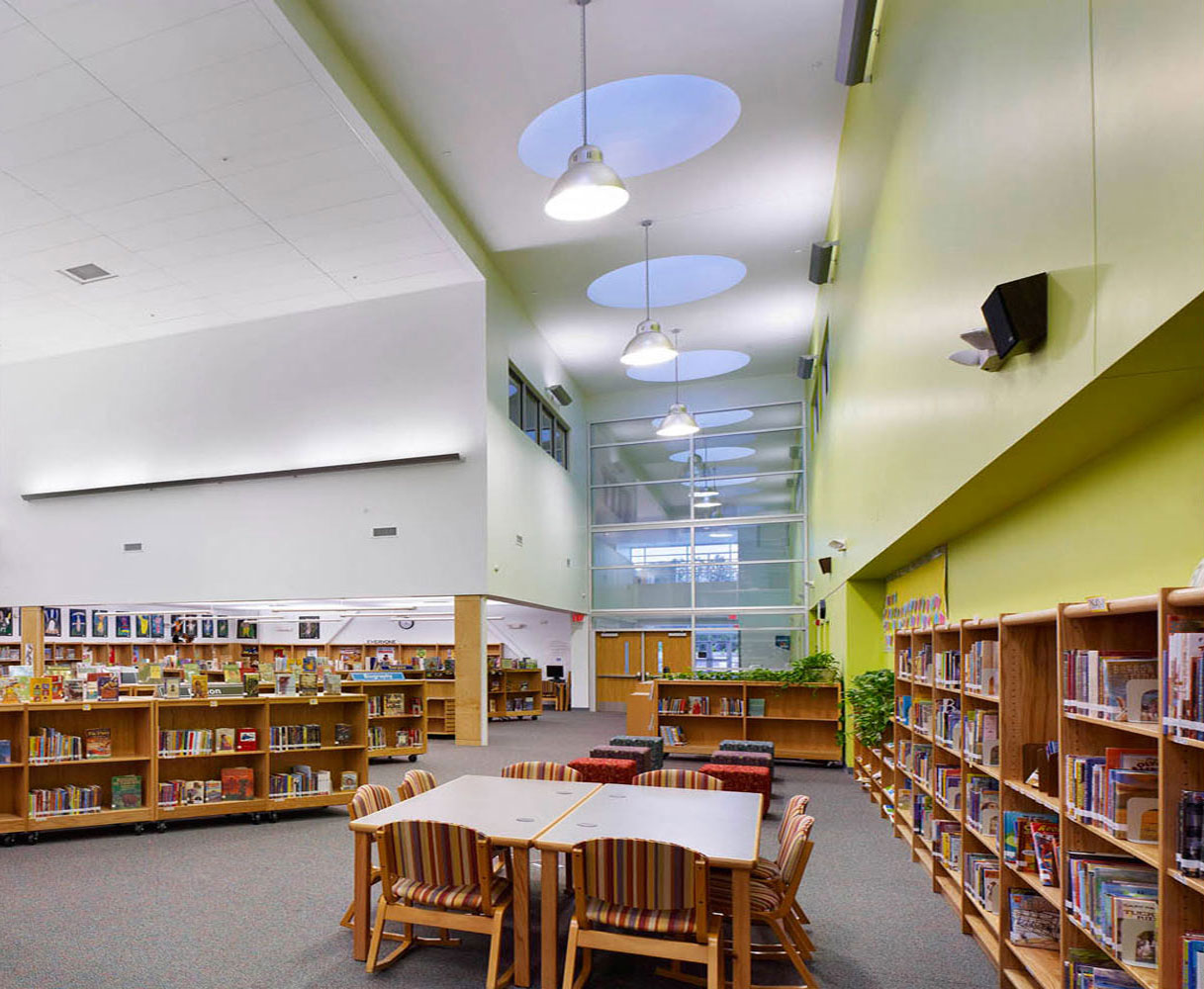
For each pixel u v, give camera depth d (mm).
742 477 18203
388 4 6875
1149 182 1970
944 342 4094
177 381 13477
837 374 9961
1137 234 2035
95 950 4059
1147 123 1973
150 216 9523
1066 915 2840
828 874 5480
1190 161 1771
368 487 12344
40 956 3984
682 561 18406
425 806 4379
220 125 7844
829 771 9984
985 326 3301
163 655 15898
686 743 11117
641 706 11336
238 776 6992
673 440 18766
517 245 11625
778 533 17891
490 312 12133
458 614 11805
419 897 3684
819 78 7941
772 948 4066
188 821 7051
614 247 11711
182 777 7109
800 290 13250
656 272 13195
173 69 7027
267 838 6445
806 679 10695
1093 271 2311
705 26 7207
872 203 6520
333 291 12062
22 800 6238
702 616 18125
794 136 8930
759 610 17750
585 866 3463
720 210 10578
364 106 7844
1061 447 3148
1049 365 2701
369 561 12195
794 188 10039
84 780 6762
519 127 8695
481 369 11914
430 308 12203
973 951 4125
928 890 5121
